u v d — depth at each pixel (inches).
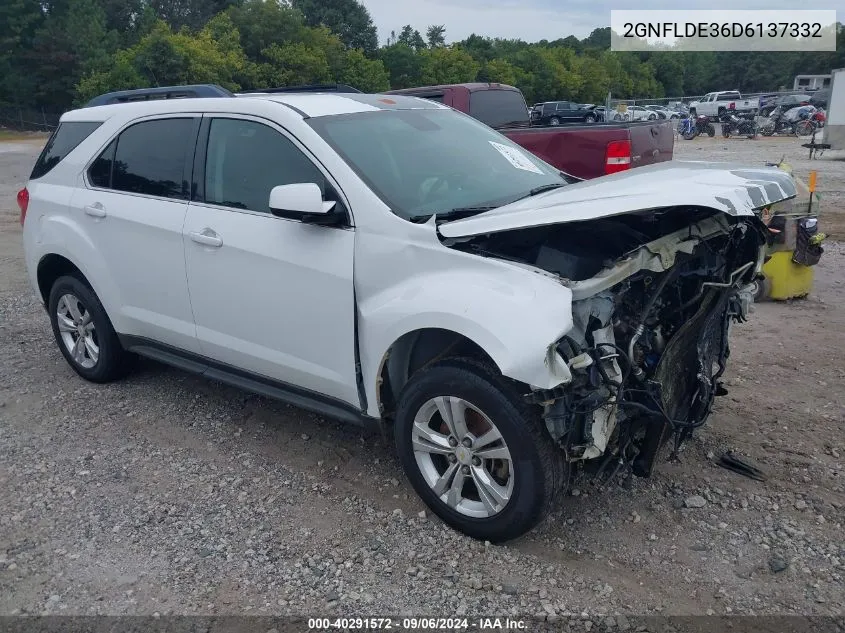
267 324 158.2
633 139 328.2
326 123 156.5
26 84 2255.2
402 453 142.3
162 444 176.9
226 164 165.8
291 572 129.6
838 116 828.0
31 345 249.0
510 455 125.4
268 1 2375.7
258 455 170.6
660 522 142.2
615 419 127.3
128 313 190.4
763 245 151.8
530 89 2837.1
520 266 125.7
